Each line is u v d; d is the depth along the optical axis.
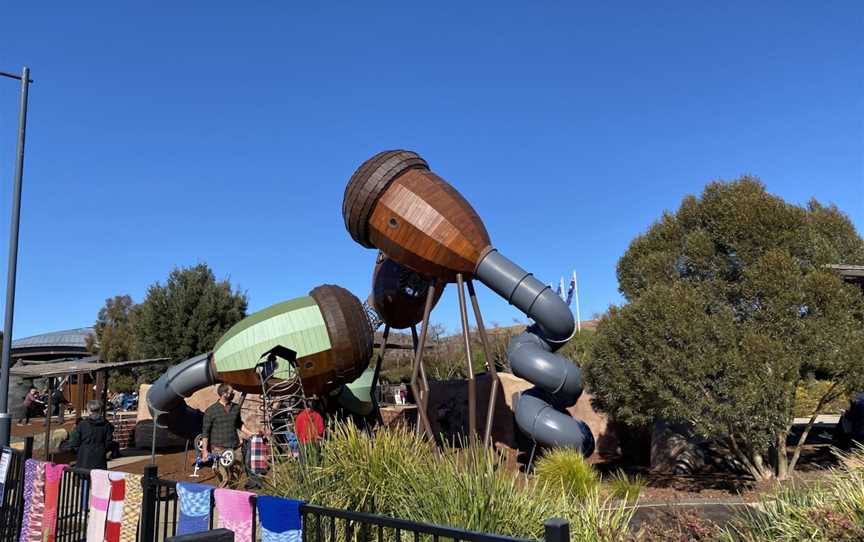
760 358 9.77
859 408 13.88
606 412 13.56
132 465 15.07
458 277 12.19
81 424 9.26
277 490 5.88
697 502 8.88
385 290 15.21
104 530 4.99
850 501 4.75
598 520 5.21
